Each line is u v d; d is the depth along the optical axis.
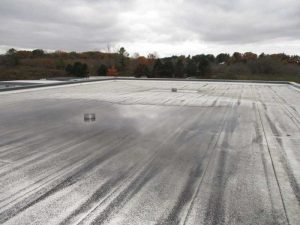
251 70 56.22
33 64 61.56
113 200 3.77
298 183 4.29
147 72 46.75
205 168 4.88
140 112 10.16
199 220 3.31
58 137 6.82
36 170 4.79
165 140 6.58
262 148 5.99
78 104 11.98
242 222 3.28
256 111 10.52
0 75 49.19
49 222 3.27
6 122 8.43
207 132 7.34
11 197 3.85
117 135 7.00
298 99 14.22
